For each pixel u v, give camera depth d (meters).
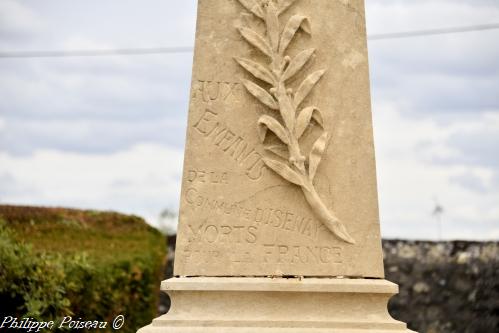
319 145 4.57
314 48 4.73
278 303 4.31
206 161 4.56
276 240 4.48
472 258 9.71
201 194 4.52
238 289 4.30
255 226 4.50
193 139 4.58
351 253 4.49
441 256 9.80
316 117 4.62
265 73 4.64
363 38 4.77
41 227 10.26
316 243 4.49
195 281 4.32
